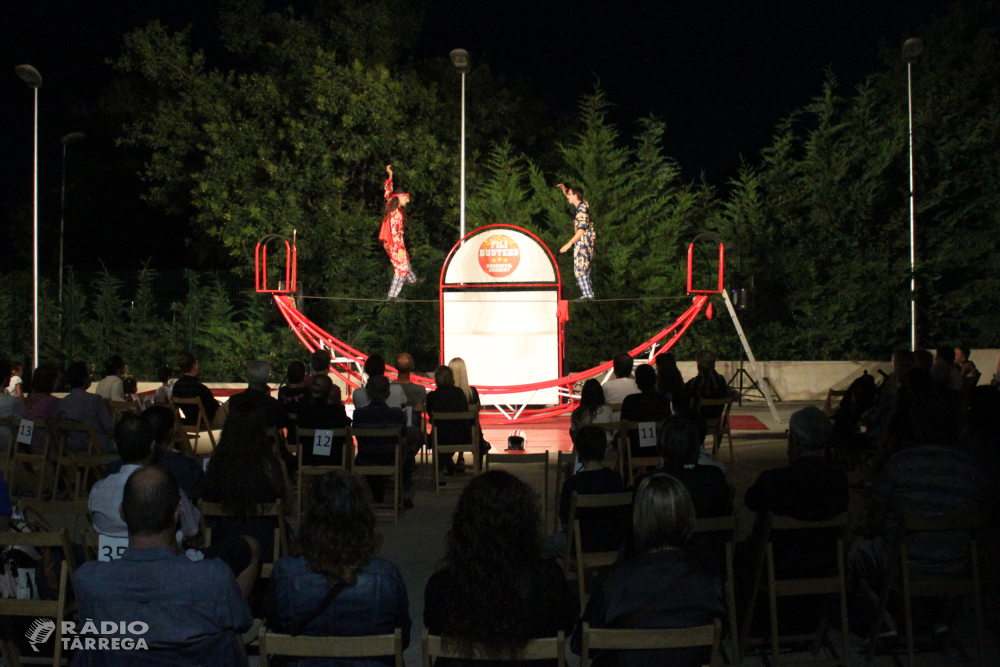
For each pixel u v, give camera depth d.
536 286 15.38
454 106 26.06
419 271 22.75
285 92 23.30
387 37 24.50
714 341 20.41
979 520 4.79
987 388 6.36
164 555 3.37
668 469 5.11
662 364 9.95
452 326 15.47
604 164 21.11
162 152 24.58
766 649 5.22
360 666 3.45
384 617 3.57
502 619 3.29
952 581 4.86
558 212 21.14
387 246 17.39
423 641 3.33
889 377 9.26
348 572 3.51
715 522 4.79
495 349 15.40
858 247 20.36
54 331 21.33
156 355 20.89
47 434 8.67
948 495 4.96
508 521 3.37
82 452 8.97
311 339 16.67
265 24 24.20
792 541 4.94
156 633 3.29
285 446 9.02
